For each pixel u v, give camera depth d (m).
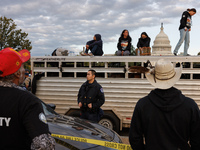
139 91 6.09
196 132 1.76
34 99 1.66
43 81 6.51
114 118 6.10
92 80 5.25
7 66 1.64
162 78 1.96
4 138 1.54
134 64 6.62
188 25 7.09
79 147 2.79
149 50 6.61
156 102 1.83
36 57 6.49
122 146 2.99
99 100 5.20
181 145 1.76
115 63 7.19
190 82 5.89
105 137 3.33
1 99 1.59
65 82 6.41
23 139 1.59
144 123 1.86
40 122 1.57
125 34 7.12
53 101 6.46
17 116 1.56
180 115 1.75
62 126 3.32
